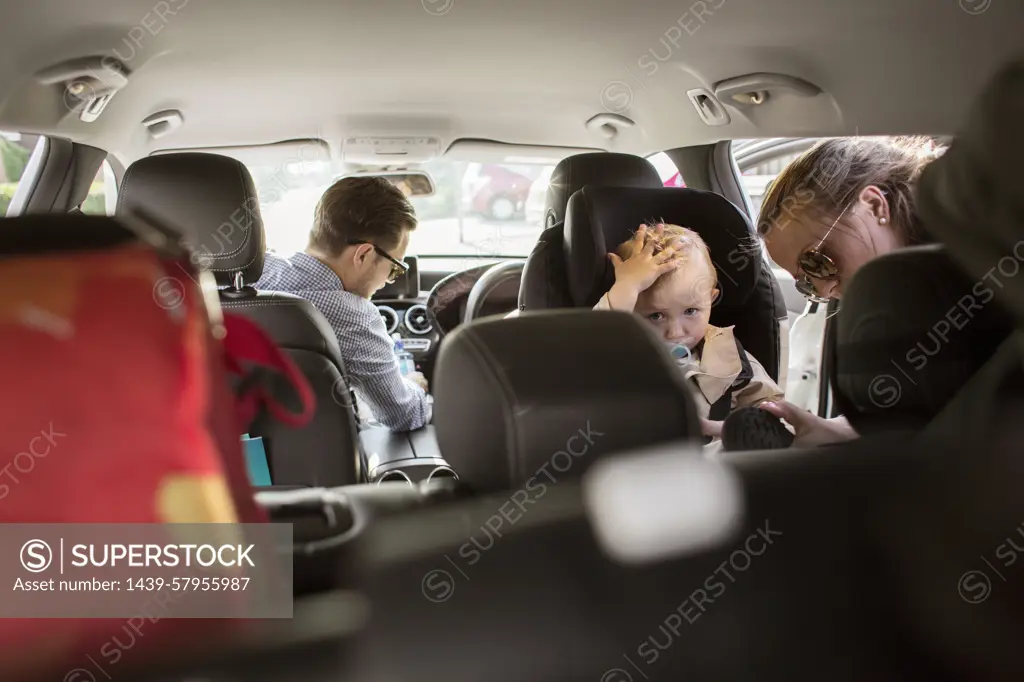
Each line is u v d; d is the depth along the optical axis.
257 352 0.73
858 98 1.62
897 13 1.27
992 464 0.62
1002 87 0.58
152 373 0.50
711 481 0.60
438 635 0.56
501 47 1.89
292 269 2.05
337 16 1.66
